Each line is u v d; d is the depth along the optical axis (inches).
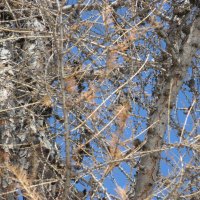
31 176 263.6
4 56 358.0
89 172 234.5
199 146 243.3
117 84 312.3
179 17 299.7
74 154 245.0
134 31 256.5
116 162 227.0
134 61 309.4
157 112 268.7
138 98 335.6
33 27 343.0
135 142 254.5
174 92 274.1
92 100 250.5
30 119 331.9
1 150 330.6
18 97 324.5
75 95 247.3
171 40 297.7
